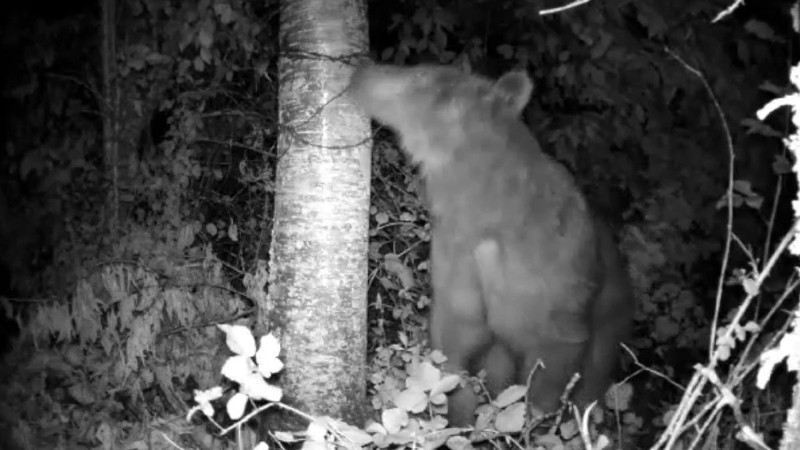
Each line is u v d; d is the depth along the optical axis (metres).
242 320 3.92
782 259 4.31
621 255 4.07
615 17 4.34
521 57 4.35
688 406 2.20
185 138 4.23
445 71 3.39
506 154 3.39
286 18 3.27
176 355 3.91
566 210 3.52
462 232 3.38
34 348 4.10
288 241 3.23
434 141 3.35
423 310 4.09
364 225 3.28
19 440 3.69
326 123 3.21
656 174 4.46
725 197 3.12
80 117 4.50
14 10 4.47
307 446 2.49
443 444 3.09
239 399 2.32
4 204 4.45
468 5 4.45
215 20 4.19
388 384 3.44
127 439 3.73
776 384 3.69
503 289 3.38
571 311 3.48
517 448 3.17
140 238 4.05
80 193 4.39
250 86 4.36
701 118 4.45
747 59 4.41
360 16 3.28
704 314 4.54
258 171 4.31
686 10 4.41
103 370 3.90
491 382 3.51
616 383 3.77
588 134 4.36
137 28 4.31
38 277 4.34
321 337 3.20
